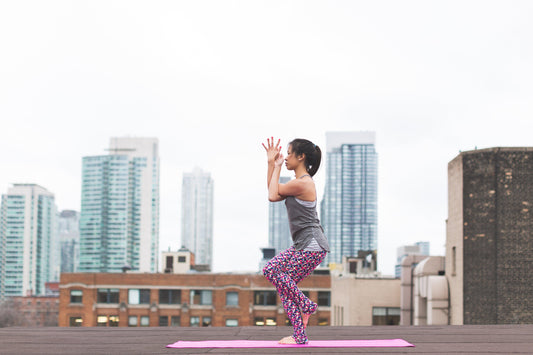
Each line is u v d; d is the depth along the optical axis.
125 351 4.98
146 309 57.16
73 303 57.12
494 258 19.27
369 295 36.97
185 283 57.47
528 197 19.33
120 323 57.16
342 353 4.77
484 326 7.33
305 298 5.30
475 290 19.62
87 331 6.89
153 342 5.66
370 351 4.90
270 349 5.05
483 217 19.67
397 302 36.81
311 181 5.32
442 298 21.62
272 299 57.19
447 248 22.08
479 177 19.92
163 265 66.94
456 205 21.00
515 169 19.47
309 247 5.23
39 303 124.75
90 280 57.38
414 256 30.44
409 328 7.05
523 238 19.16
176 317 57.16
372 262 53.84
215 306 56.91
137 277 57.53
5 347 5.30
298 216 5.30
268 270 5.30
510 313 18.89
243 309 56.75
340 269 60.94
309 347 5.17
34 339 5.98
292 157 5.41
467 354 4.71
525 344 5.39
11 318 108.25
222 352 4.88
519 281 18.98
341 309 41.59
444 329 6.92
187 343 5.48
